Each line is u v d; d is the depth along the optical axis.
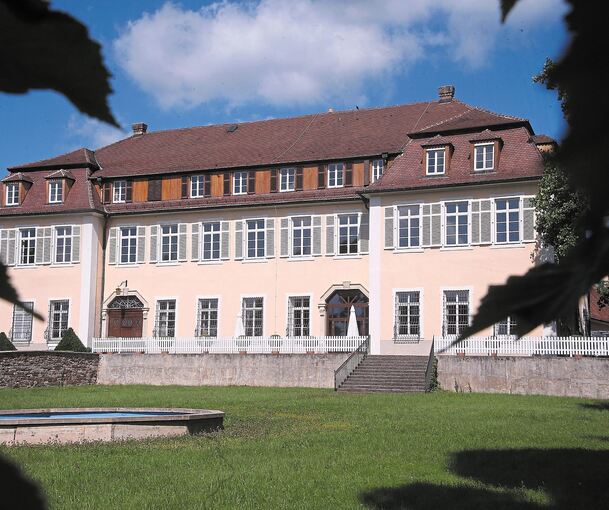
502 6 1.32
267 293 43.69
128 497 11.09
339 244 42.72
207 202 45.41
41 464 13.86
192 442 16.83
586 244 1.37
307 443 16.59
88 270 45.94
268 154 46.34
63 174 47.19
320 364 36.91
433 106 47.72
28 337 45.19
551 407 25.55
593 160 1.27
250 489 11.67
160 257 46.06
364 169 42.84
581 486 11.73
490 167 38.75
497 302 1.46
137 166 48.62
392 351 39.47
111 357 40.78
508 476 12.57
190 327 44.97
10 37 1.09
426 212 39.78
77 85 1.12
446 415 22.66
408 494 11.20
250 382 38.16
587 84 1.24
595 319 54.12
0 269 1.38
